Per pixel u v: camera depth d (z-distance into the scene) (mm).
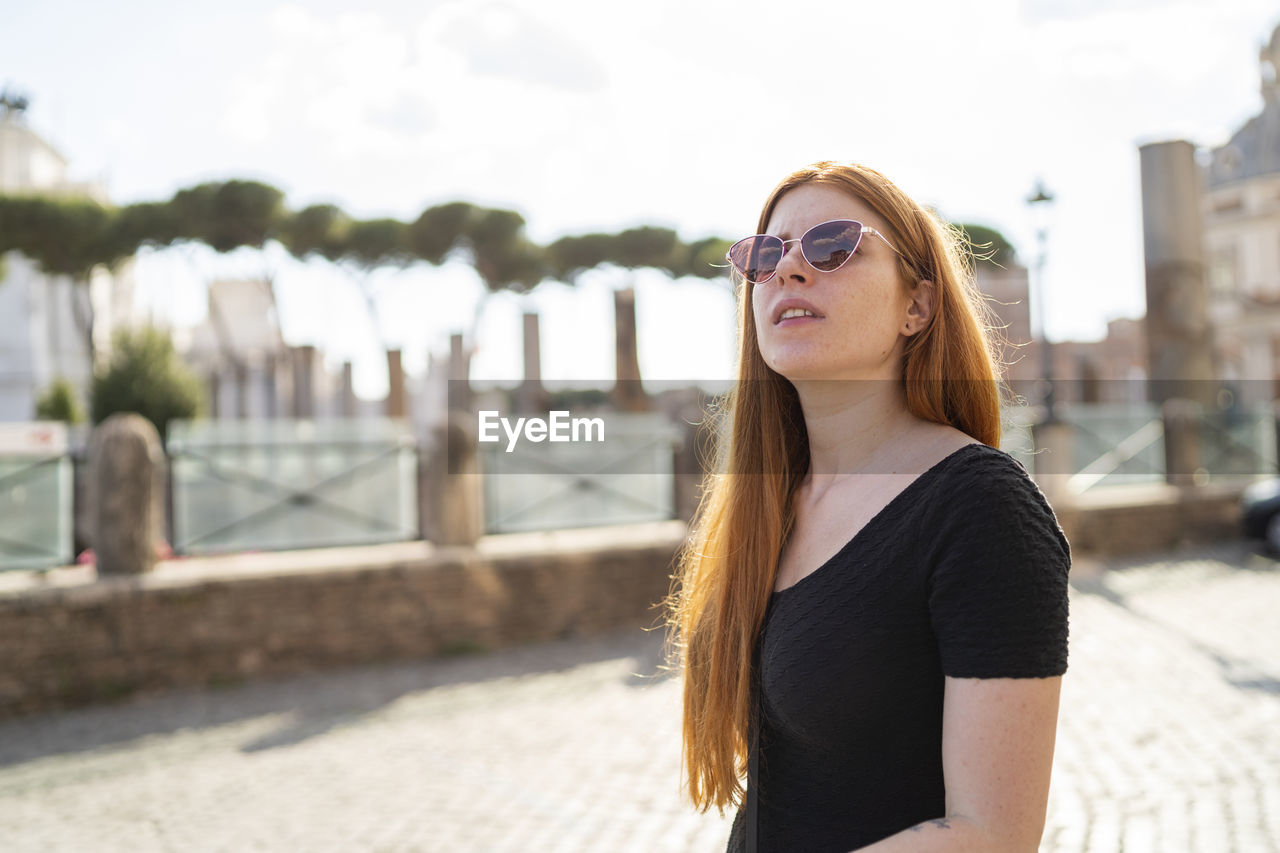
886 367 1089
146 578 6672
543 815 4199
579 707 6031
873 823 940
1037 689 841
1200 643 7133
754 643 1106
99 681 6418
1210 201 38156
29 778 5016
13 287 35344
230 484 7855
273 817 4312
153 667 6598
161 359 17188
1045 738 841
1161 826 3803
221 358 34500
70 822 4359
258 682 6906
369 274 31672
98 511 6746
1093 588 9680
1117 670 6398
